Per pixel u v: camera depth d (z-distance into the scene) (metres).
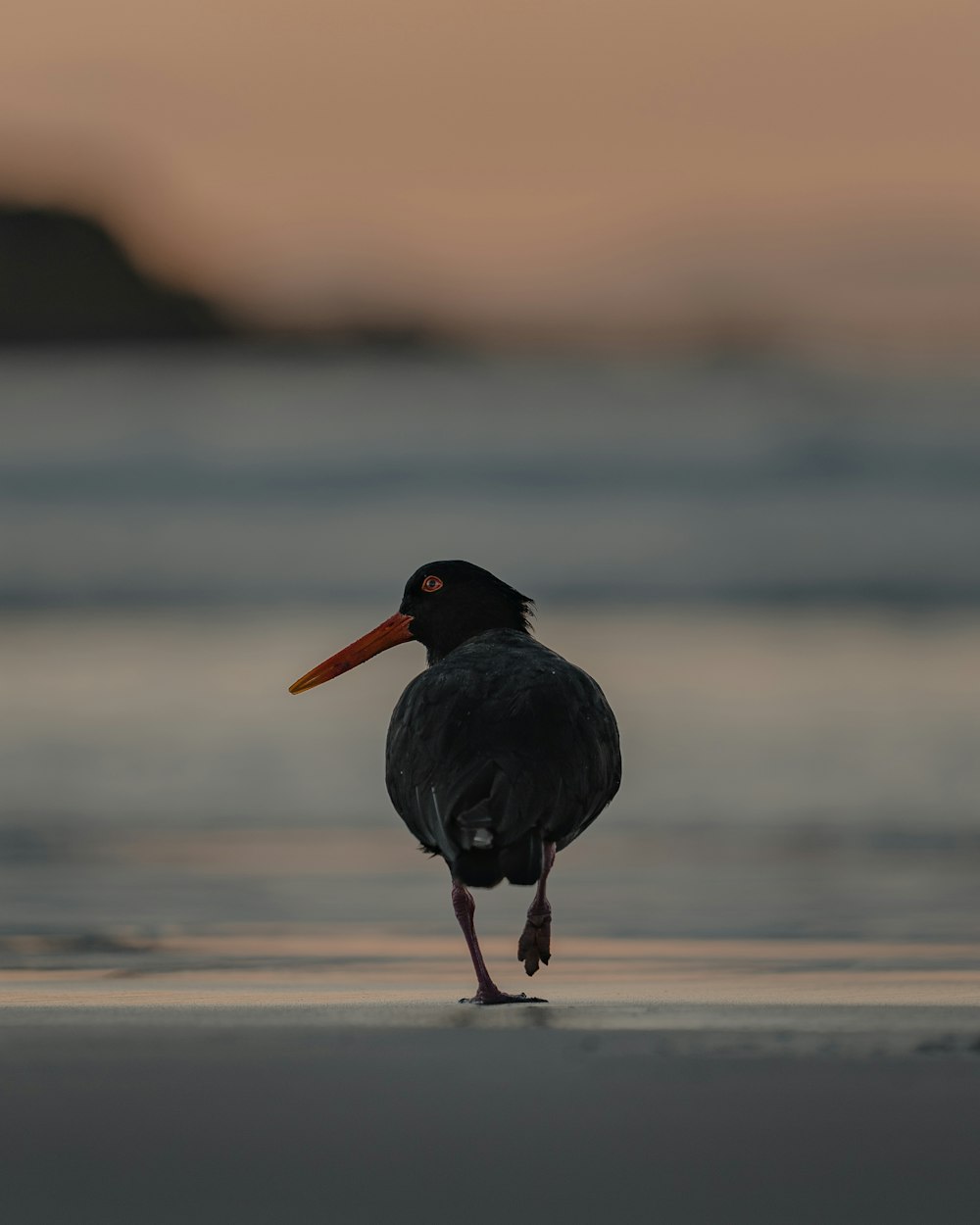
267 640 26.75
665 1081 6.85
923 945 10.52
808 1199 5.51
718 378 53.09
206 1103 6.55
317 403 53.22
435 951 10.53
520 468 41.34
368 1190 5.61
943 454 40.81
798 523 36.50
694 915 11.64
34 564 34.09
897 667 23.80
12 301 116.25
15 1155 5.95
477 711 8.94
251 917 11.55
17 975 9.55
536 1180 5.69
